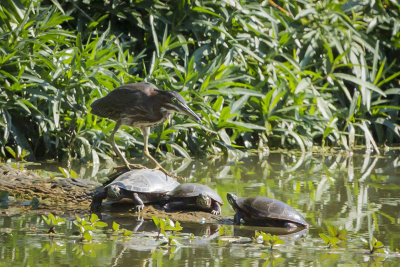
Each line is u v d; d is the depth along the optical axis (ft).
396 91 53.72
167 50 47.06
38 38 40.29
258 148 47.98
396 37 58.75
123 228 22.54
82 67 39.91
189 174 35.78
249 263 17.93
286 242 20.92
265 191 30.45
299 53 54.13
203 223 24.22
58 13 41.39
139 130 42.42
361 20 59.06
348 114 51.60
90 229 20.88
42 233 21.09
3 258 17.80
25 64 39.42
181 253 18.90
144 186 26.35
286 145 50.16
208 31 49.19
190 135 45.27
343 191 30.78
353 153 47.78
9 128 37.93
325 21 54.49
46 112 40.78
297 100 49.08
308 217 24.94
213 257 18.51
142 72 48.49
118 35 48.52
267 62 50.24
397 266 17.95
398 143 55.36
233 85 47.93
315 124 49.19
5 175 29.81
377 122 53.57
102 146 41.19
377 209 26.45
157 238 20.93
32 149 41.01
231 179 34.22
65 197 27.96
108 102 28.96
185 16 48.78
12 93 38.42
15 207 26.11
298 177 35.35
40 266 17.07
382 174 36.81
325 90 53.62
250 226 23.79
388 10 59.31
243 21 49.11
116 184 25.91
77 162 39.63
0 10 39.40
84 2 45.85
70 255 18.31
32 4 39.40
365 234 22.07
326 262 18.25
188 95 44.47
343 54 51.01
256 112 48.98
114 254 18.56
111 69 46.19
